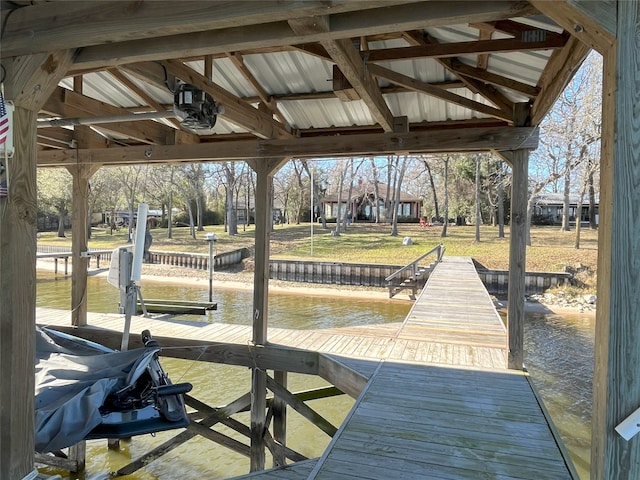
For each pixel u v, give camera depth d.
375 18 1.71
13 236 1.90
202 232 25.09
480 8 1.60
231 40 1.86
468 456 2.47
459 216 25.33
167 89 3.23
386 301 12.29
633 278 1.30
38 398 2.83
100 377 3.07
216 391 6.02
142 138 4.94
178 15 1.63
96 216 30.69
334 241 20.02
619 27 1.29
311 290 13.80
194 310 6.11
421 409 3.11
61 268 17.23
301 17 1.55
